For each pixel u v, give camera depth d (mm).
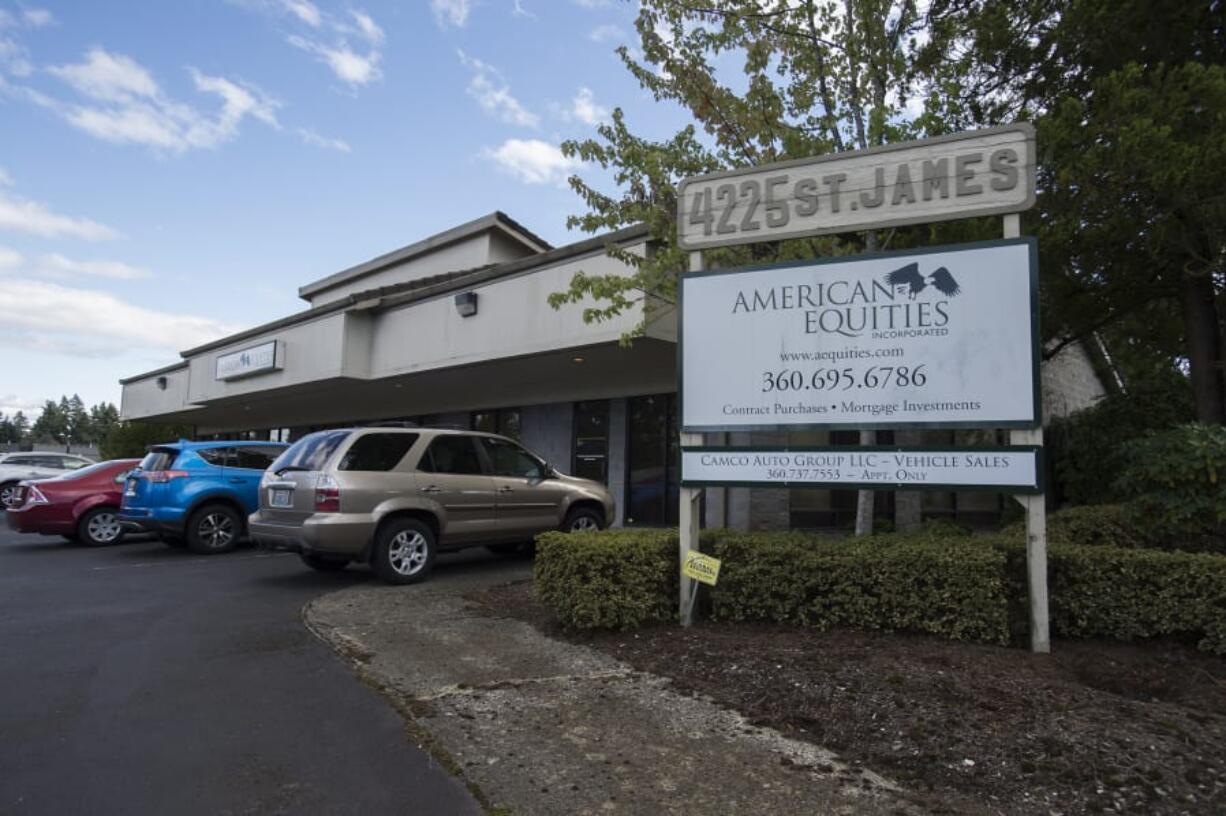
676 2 8383
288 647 6145
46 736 4324
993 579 5480
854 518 13375
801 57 8406
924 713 4309
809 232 6387
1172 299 10508
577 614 6156
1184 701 4496
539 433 17562
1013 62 8727
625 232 10977
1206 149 6582
